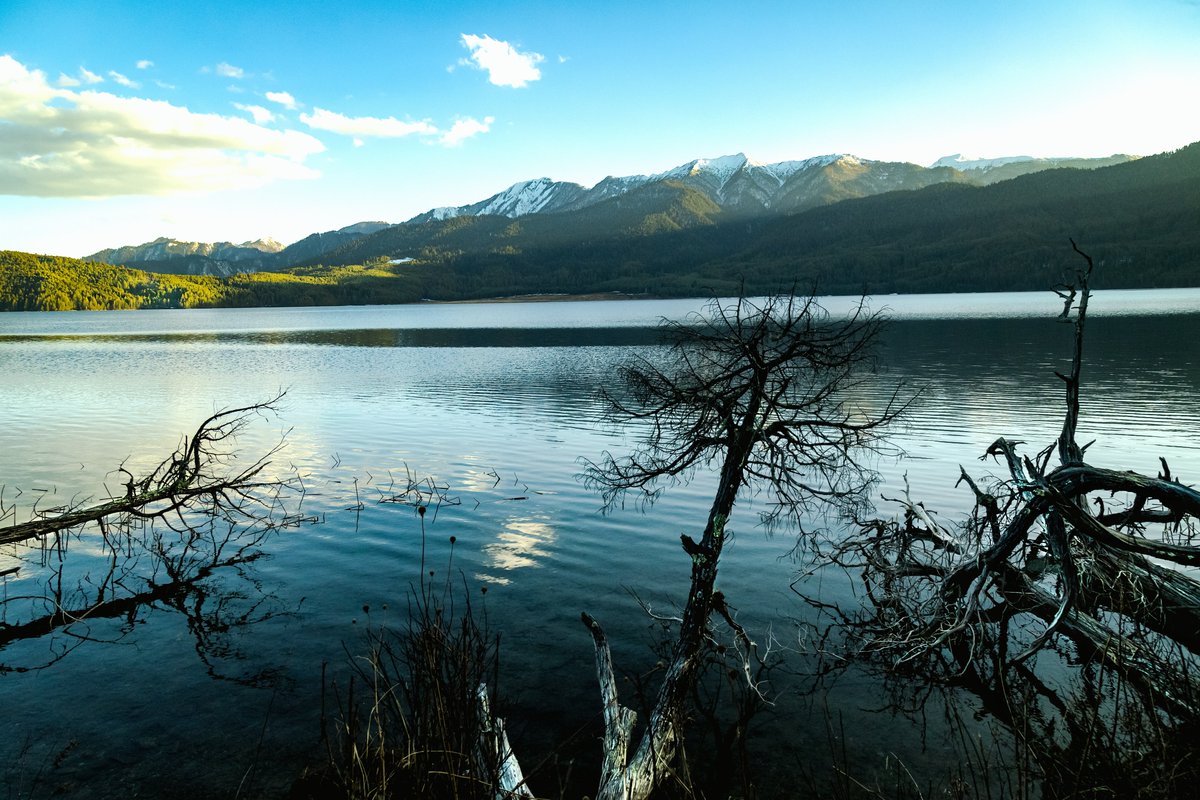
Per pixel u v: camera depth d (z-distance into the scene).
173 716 6.59
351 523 13.00
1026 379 31.34
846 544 10.26
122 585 10.09
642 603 9.16
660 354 48.41
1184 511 6.80
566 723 6.45
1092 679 7.25
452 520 13.13
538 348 60.03
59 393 32.94
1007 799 5.28
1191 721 5.79
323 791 5.30
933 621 7.82
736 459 7.83
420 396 31.25
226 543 11.96
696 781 5.66
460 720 5.43
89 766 5.83
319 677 7.32
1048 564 8.81
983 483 14.99
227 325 126.62
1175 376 31.02
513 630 8.41
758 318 8.13
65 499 14.54
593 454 18.92
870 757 5.97
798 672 7.51
